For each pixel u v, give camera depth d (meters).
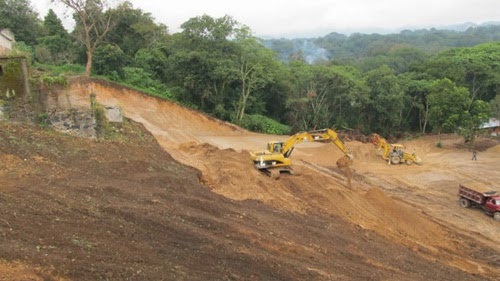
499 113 47.53
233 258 11.06
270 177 21.98
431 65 59.56
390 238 17.84
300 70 49.94
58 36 44.47
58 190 12.62
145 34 48.41
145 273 8.93
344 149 27.11
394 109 48.44
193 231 12.01
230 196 17.88
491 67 61.38
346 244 15.15
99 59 39.72
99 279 8.26
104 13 44.25
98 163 16.09
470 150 40.16
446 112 41.59
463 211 23.67
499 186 28.02
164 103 38.22
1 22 42.00
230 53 42.72
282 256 12.34
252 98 44.56
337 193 20.67
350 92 46.03
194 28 41.94
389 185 27.67
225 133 39.84
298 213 17.73
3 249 8.22
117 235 10.66
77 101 27.34
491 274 16.61
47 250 8.84
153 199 13.81
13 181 12.54
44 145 16.11
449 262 16.97
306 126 47.09
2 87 18.34
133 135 22.47
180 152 23.89
